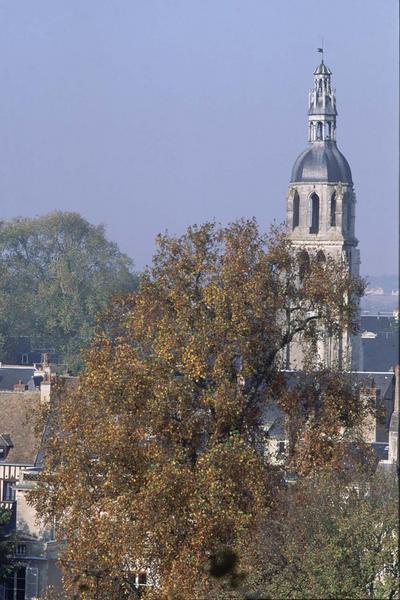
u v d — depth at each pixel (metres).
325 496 186.12
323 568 175.12
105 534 198.12
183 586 189.75
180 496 196.38
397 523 176.62
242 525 190.38
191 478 197.25
